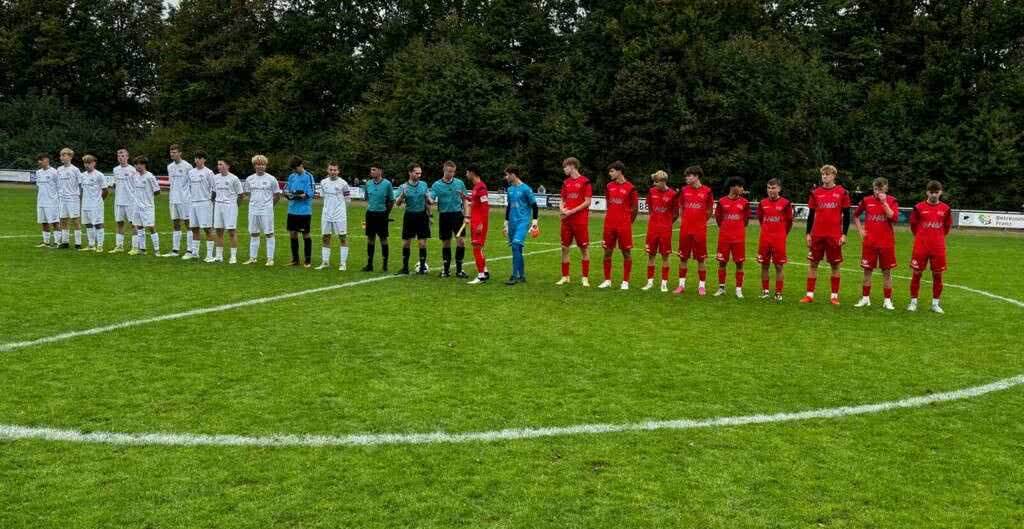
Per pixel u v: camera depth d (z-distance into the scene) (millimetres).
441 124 50156
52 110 58312
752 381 7199
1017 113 42188
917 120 44562
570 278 14102
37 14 61250
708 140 45219
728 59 46000
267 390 6566
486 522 4297
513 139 50375
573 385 6922
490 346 8344
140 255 15547
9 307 9773
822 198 11711
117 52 63875
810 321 10328
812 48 48750
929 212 11211
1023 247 24172
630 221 12703
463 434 5637
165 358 7512
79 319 9180
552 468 5055
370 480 4812
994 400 6777
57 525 4172
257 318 9516
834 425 6023
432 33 56719
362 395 6488
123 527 4164
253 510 4383
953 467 5211
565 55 51594
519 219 13039
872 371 7668
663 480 4898
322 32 59156
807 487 4832
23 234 19031
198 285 11906
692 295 12438
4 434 5449
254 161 14547
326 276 13312
